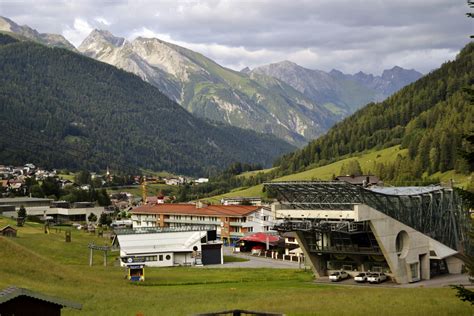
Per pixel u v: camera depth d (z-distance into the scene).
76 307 42.81
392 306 68.81
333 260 118.69
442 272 124.69
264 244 173.62
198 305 72.31
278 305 70.56
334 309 66.88
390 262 108.12
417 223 116.88
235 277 114.88
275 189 112.06
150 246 144.88
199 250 145.25
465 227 129.50
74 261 136.25
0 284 80.19
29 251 103.19
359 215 103.56
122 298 79.75
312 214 109.88
